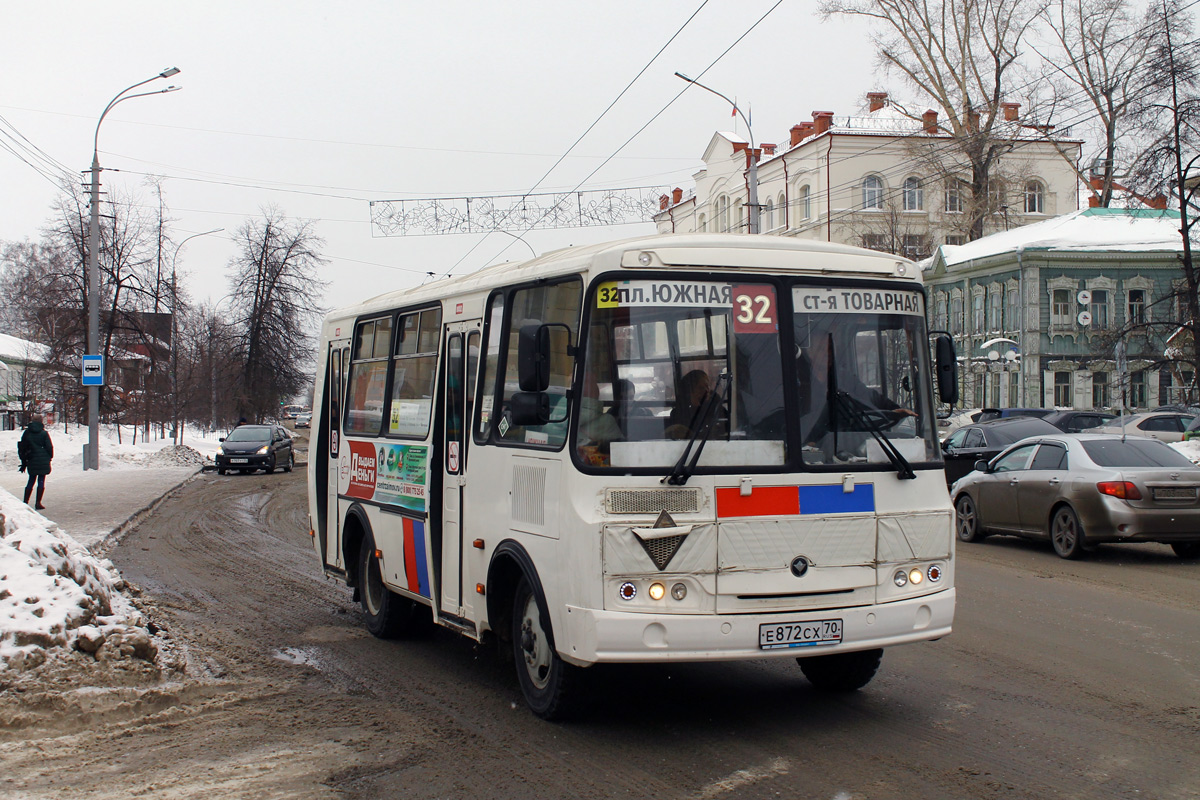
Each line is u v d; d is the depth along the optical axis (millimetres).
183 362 53656
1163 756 5504
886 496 6055
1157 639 8406
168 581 12234
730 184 64438
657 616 5555
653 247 5859
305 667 7844
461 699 6883
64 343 40562
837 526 5887
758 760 5492
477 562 6996
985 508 14586
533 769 5410
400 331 8773
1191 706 6465
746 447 5789
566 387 5969
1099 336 35031
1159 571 12000
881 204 55625
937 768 5328
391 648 8578
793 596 5766
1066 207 57562
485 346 7086
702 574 5637
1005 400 44281
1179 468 12609
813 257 6102
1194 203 29312
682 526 5617
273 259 53938
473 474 7102
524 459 6328
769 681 7234
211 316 58719
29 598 7312
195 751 5770
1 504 8555
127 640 7328
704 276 5898
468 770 5406
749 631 5652
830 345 6070
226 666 7859
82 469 32281
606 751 5695
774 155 61406
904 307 6320
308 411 109125
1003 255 43656
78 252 40219
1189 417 24969
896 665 7629
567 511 5754
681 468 5613
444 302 7867
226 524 18922
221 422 58312
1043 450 13750
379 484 8867
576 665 5926
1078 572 11930
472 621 7098
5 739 6012
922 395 6328
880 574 5980
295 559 14266
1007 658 7785
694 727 6141
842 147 55688
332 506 10195
